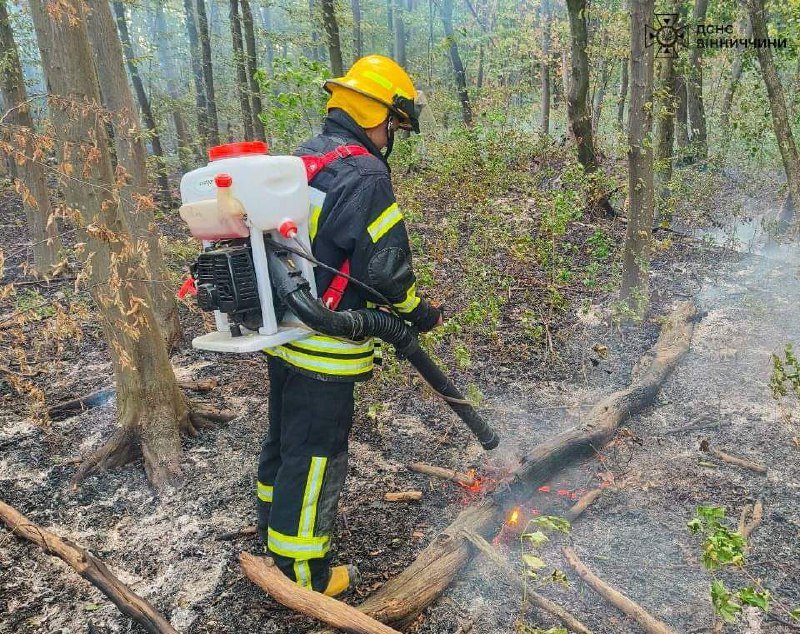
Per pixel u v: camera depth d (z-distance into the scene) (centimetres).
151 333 294
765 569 215
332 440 205
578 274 530
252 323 197
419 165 913
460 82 1480
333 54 917
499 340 406
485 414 328
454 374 370
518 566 221
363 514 257
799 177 527
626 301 429
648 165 405
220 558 237
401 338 209
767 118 761
